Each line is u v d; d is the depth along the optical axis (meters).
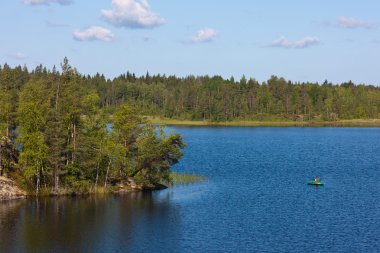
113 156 79.75
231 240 53.47
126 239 54.16
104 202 72.31
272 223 60.50
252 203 72.06
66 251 50.31
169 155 83.56
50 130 75.06
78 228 58.28
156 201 73.38
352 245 51.72
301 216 64.06
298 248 50.75
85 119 83.06
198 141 189.50
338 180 94.81
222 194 79.19
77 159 78.38
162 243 52.62
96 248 51.16
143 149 81.88
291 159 131.88
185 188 84.69
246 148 162.88
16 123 80.31
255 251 49.91
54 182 77.44
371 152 154.12
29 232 56.50
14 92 87.94
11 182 75.12
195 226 59.22
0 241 53.25
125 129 83.19
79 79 85.12
